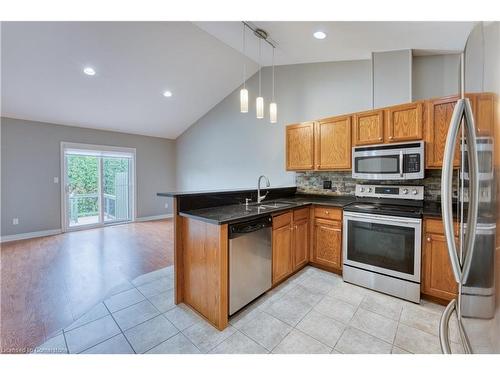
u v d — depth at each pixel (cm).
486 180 70
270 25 264
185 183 657
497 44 62
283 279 261
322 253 287
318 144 325
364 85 334
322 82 369
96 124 530
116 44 335
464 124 88
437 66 279
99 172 563
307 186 381
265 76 443
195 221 207
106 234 485
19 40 301
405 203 263
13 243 420
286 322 192
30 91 391
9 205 439
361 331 180
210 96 518
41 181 473
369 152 271
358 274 251
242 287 201
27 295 236
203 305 200
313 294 235
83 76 384
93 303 221
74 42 319
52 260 334
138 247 396
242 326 187
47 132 480
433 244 211
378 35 245
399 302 220
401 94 281
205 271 196
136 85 433
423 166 236
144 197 640
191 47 369
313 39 278
